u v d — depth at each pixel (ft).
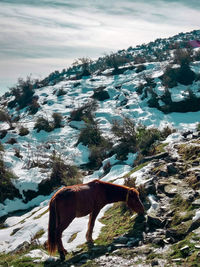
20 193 60.70
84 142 85.56
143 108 116.06
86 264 20.22
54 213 21.95
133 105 119.03
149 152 51.06
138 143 60.70
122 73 169.48
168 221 23.00
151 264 17.99
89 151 78.59
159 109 113.91
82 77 179.52
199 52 164.66
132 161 56.90
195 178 28.04
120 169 52.80
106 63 207.92
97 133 85.76
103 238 25.31
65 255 23.80
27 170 69.26
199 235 19.24
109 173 53.26
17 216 54.60
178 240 20.17
